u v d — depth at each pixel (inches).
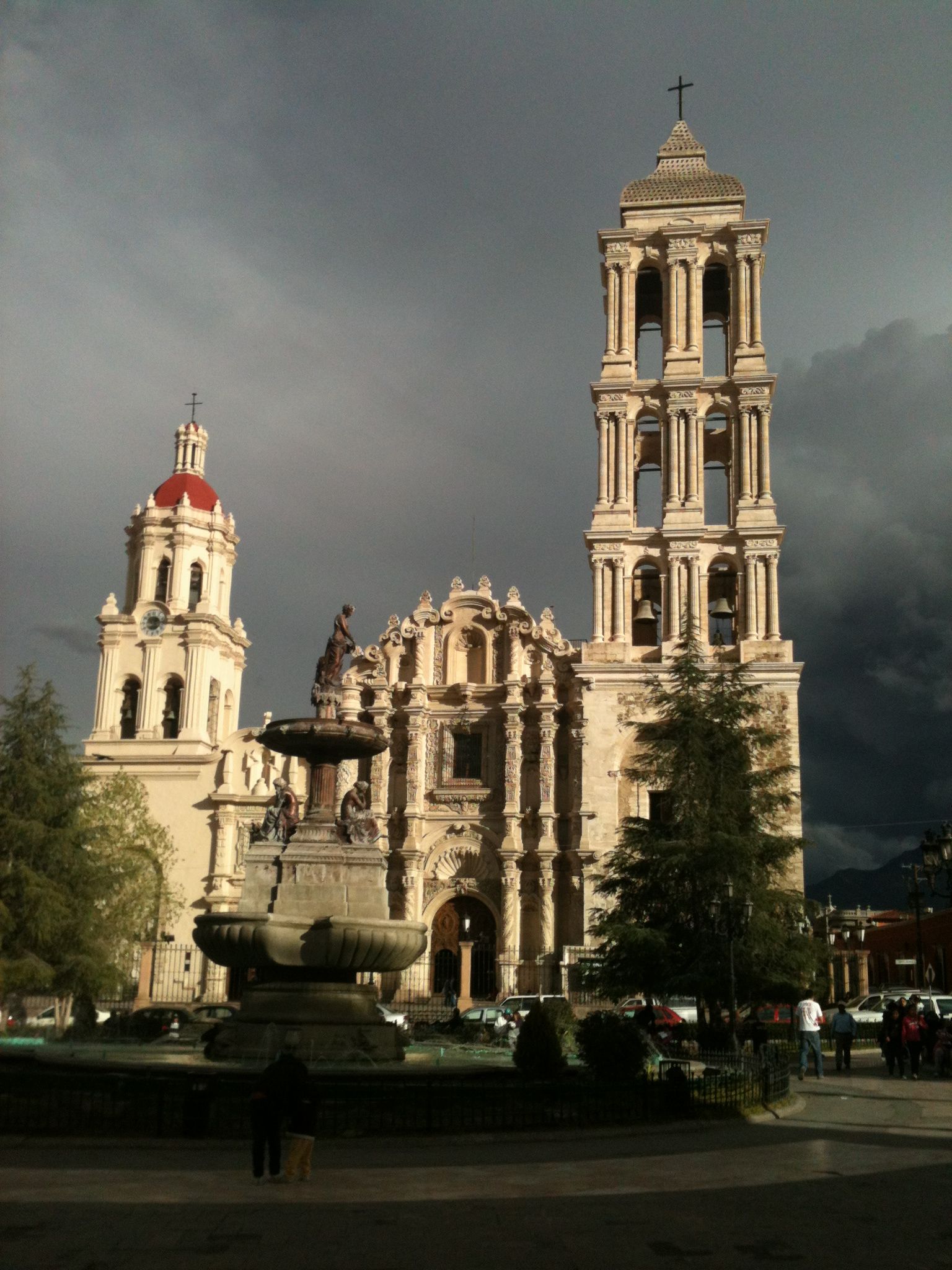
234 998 2613.2
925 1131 916.0
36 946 1743.4
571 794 2568.9
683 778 1784.0
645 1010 1537.9
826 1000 2261.3
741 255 2650.1
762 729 1831.9
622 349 2645.2
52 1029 1753.2
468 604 2721.5
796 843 1747.0
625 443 2581.2
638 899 1716.3
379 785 2630.4
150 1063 1041.5
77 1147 773.3
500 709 2635.3
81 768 1941.4
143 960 2583.7
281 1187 644.1
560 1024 1434.5
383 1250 509.7
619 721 2429.9
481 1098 876.0
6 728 1882.4
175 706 2871.6
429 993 2516.0
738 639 2486.5
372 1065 1078.4
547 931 2466.8
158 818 2741.1
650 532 2522.1
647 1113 916.6
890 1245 534.9
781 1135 882.8
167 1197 609.9
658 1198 634.2
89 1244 509.0
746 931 1583.4
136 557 3016.7
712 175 2721.5
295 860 1200.2
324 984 1151.6
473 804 2608.3
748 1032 1604.3
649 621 2541.8
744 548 2479.1
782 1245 531.8
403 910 2549.2
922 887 2508.6
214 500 3080.7
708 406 2591.0
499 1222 567.5
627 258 2691.9
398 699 2701.8
